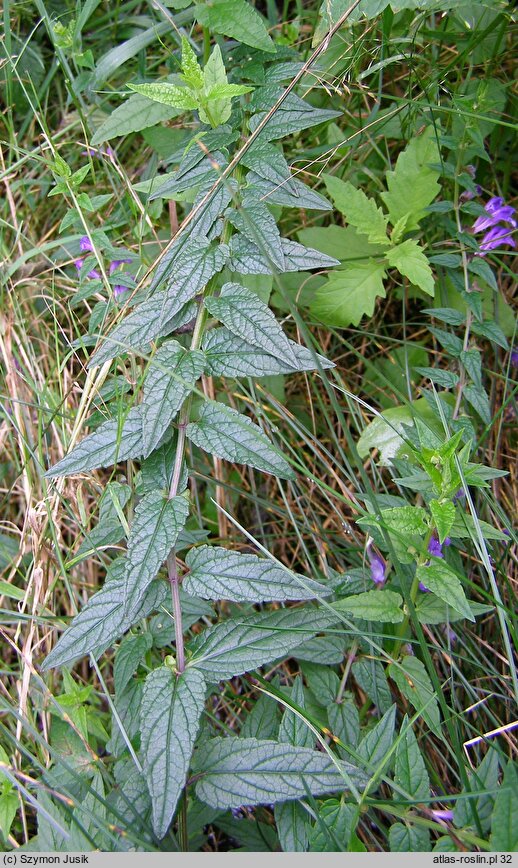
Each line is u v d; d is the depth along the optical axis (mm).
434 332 269
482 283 302
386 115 285
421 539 226
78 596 290
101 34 334
